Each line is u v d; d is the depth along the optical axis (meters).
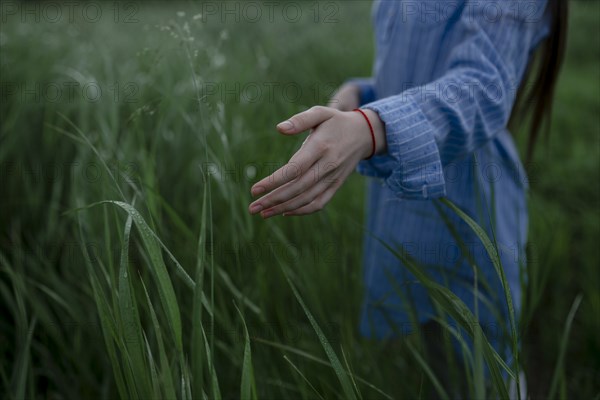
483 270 1.13
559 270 1.88
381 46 1.15
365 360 1.26
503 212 1.15
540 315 1.81
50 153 1.69
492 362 0.72
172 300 0.65
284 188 0.68
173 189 1.51
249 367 0.67
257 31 3.50
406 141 0.76
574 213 2.37
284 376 1.20
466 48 0.88
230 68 2.18
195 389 0.65
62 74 1.94
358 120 0.74
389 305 1.20
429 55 1.02
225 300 1.20
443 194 0.80
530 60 1.07
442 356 1.25
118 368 0.75
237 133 1.54
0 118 1.75
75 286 1.32
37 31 2.35
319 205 0.73
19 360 1.11
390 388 1.14
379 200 1.30
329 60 3.72
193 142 1.56
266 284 1.20
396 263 1.23
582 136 3.10
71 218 1.45
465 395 1.05
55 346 1.30
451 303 0.76
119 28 2.77
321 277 1.37
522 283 0.98
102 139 1.43
